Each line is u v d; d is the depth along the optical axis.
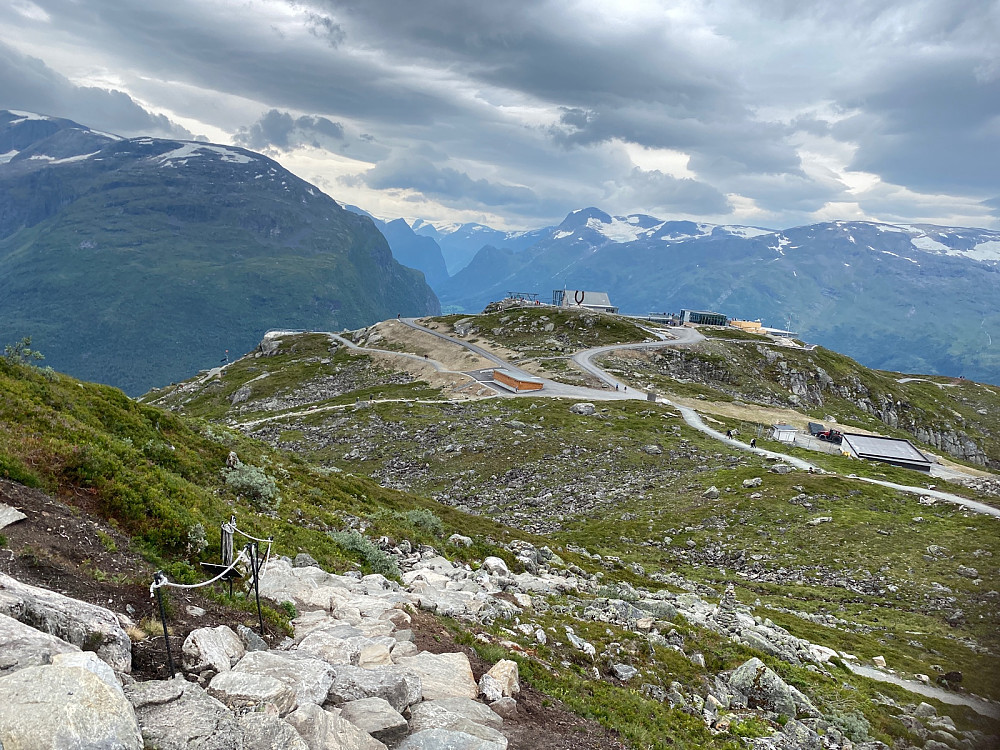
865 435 123.62
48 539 13.98
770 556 64.06
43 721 7.54
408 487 94.81
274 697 10.32
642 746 15.95
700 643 28.36
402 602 20.22
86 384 30.50
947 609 52.22
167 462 27.69
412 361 186.88
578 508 81.19
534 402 128.25
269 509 28.77
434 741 11.64
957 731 28.97
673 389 149.50
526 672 18.14
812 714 24.88
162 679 10.79
